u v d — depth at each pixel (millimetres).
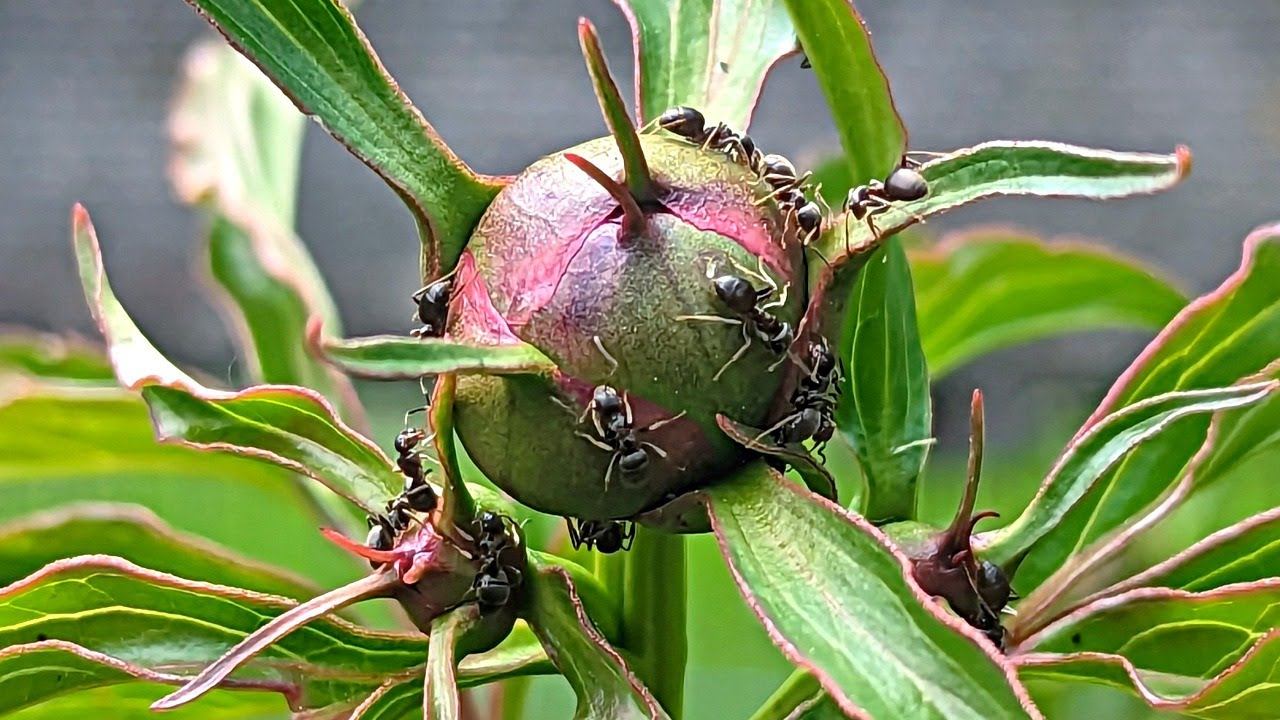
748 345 213
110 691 260
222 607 233
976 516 222
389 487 231
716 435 214
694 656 375
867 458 239
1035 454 456
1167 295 296
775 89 528
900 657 202
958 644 201
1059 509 223
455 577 218
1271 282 241
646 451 213
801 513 210
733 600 375
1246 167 548
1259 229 240
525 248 214
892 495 239
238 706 265
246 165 290
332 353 197
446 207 218
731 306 212
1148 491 247
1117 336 512
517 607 220
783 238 217
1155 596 236
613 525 220
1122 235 539
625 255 212
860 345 239
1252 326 243
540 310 212
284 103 296
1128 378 246
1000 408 502
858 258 215
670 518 216
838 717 229
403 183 218
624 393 212
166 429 230
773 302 214
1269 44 555
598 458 213
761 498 212
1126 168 208
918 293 299
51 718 260
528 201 216
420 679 232
